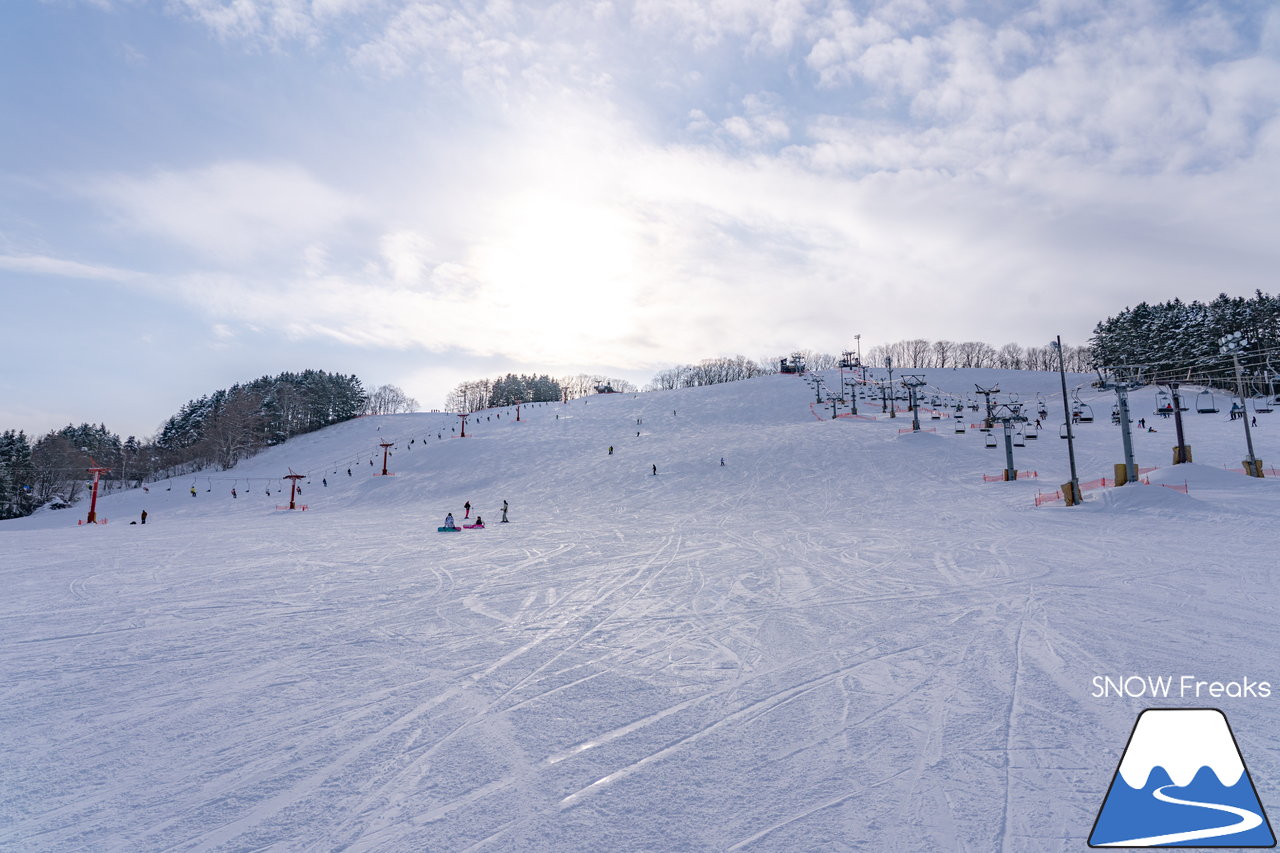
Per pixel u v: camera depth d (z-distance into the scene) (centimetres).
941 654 896
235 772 581
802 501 3825
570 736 648
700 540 2447
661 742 629
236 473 8644
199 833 485
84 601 1358
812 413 8431
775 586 1476
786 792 525
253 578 1656
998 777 540
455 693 779
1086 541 2008
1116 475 3206
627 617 1184
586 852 449
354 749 625
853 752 595
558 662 902
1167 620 1052
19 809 519
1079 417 6606
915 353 17112
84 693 790
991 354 16712
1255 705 681
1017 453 4841
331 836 479
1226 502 2505
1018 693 733
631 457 6066
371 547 2366
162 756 616
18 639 1046
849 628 1061
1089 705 692
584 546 2325
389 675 852
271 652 965
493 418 10000
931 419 7256
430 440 8619
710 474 5041
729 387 10894
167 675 857
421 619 1180
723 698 746
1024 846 441
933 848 442
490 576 1673
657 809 504
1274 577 1395
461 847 460
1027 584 1388
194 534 2988
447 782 556
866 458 5075
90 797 539
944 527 2545
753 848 449
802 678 810
